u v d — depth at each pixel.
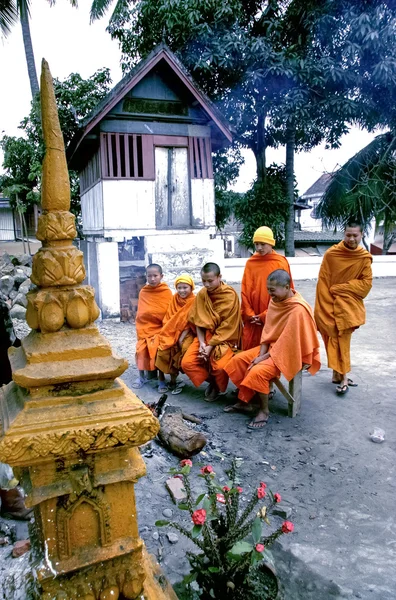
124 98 9.08
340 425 4.34
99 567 1.49
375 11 12.15
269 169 16.25
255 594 2.04
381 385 5.43
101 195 9.29
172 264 9.60
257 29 14.41
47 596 1.43
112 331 8.52
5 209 23.98
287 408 4.79
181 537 2.71
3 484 2.38
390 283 13.99
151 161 9.43
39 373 1.34
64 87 14.90
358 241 4.99
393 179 14.20
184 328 5.11
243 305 5.10
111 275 9.33
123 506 1.49
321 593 2.32
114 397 1.43
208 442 4.00
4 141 17.19
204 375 4.91
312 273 15.40
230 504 2.15
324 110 13.63
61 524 1.41
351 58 12.65
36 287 1.53
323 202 15.73
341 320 5.00
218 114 9.37
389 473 3.49
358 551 2.64
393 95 13.34
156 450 3.76
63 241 1.50
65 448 1.31
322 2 12.94
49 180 1.47
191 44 13.27
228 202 15.47
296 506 3.09
